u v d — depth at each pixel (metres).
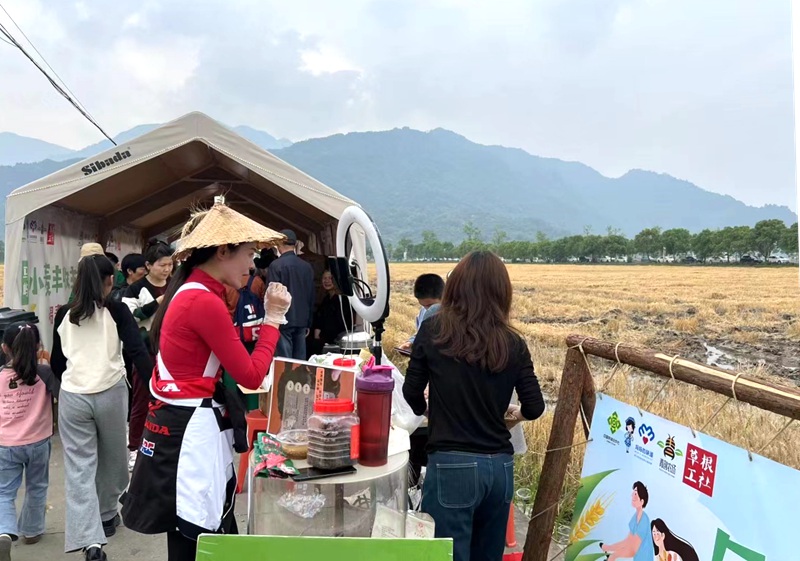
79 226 7.55
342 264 3.01
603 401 2.39
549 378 10.69
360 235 6.07
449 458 2.28
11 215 5.29
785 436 4.43
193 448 2.12
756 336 18.61
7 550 3.19
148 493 2.15
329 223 8.72
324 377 2.47
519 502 4.39
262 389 3.42
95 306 3.26
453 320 2.34
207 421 2.15
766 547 1.64
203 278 2.19
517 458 5.10
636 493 2.14
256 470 2.21
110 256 6.73
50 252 6.29
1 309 4.69
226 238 2.13
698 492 1.88
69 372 3.24
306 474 2.16
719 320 21.88
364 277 6.08
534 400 2.38
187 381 2.15
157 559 3.33
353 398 2.37
